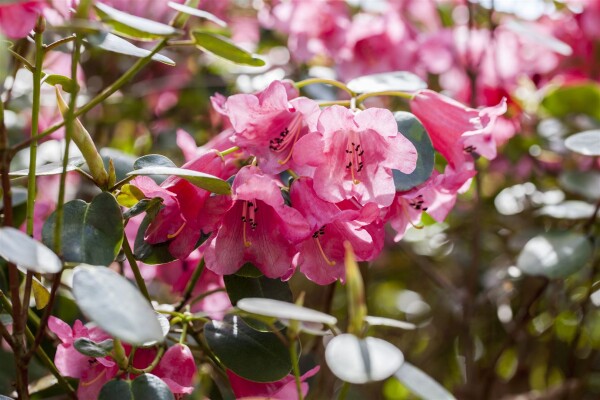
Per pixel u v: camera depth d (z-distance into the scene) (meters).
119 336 0.73
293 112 0.85
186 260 0.98
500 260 1.48
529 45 1.42
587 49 1.41
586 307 1.38
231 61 0.84
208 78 1.40
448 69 1.29
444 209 0.92
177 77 1.42
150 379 0.81
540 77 1.44
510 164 1.35
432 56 1.27
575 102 1.31
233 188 0.84
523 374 1.47
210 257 0.86
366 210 0.83
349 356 0.75
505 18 1.39
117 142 1.45
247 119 0.85
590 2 1.37
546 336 1.50
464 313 1.33
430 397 0.76
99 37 0.80
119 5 1.27
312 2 1.25
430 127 0.90
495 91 1.31
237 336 0.88
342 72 1.24
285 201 0.87
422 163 0.88
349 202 0.86
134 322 0.74
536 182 1.41
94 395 0.87
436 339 1.65
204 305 0.99
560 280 1.35
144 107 1.41
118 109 1.38
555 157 1.40
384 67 1.24
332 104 0.90
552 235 1.08
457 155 0.89
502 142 1.33
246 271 0.88
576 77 1.43
